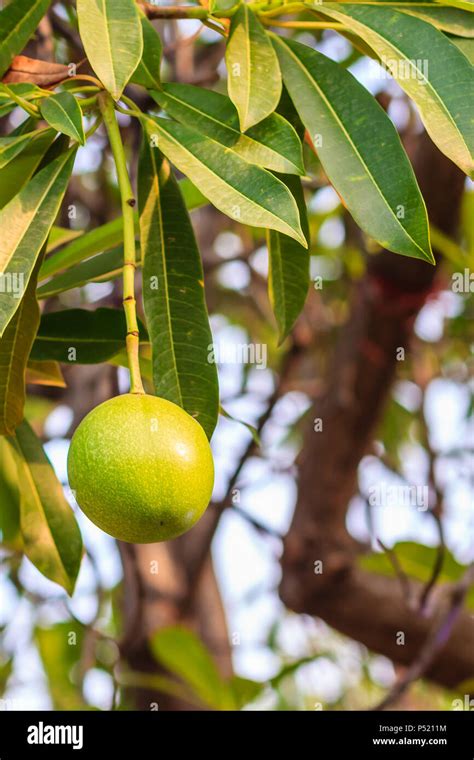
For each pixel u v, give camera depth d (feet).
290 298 2.92
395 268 4.25
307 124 2.66
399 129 4.87
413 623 4.85
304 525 4.95
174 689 4.95
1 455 4.03
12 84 2.75
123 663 4.85
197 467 2.52
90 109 2.72
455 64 2.60
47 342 3.05
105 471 2.49
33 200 2.61
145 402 2.55
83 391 4.71
